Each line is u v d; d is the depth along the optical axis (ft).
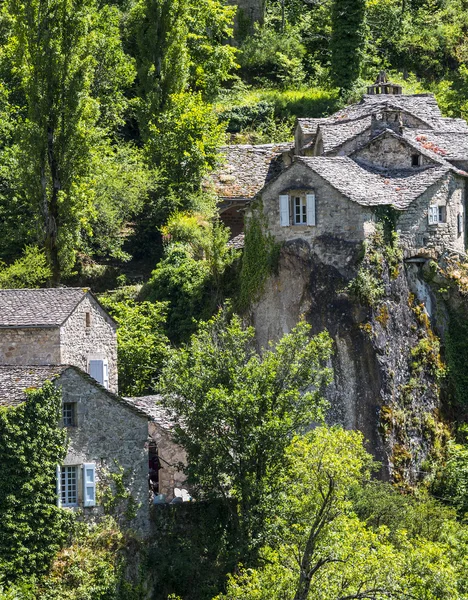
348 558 197.67
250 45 454.81
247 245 288.30
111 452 220.02
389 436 265.13
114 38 383.04
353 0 417.49
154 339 291.79
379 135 293.23
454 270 285.84
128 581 216.74
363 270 271.28
